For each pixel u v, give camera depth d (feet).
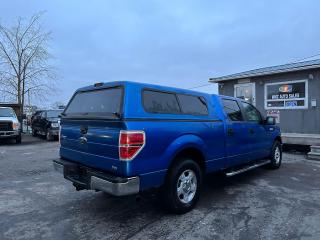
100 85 14.97
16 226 13.66
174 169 14.58
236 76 45.91
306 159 31.65
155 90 14.51
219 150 17.78
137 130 12.86
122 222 14.07
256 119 22.54
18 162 30.66
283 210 15.53
